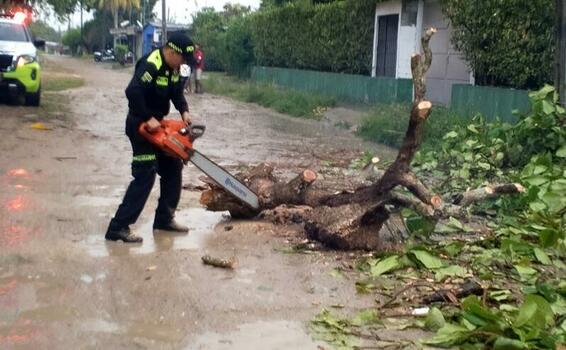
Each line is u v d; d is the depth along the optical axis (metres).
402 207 6.23
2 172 9.09
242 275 5.41
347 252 6.09
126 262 5.60
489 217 7.46
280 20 28.53
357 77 21.56
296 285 5.24
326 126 17.47
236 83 30.19
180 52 5.98
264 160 11.44
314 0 27.84
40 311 4.55
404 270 5.65
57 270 5.33
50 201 7.57
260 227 6.78
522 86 14.66
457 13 16.20
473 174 8.64
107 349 4.06
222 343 4.20
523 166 8.73
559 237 5.93
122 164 10.18
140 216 7.14
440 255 5.96
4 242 5.98
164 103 6.19
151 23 54.69
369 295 5.10
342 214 6.12
